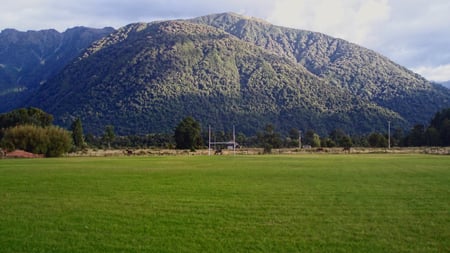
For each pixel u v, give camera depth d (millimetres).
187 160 68562
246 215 18234
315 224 16516
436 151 102438
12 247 13594
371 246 13586
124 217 17859
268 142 148375
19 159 75250
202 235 14930
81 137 121250
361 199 22359
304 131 179875
